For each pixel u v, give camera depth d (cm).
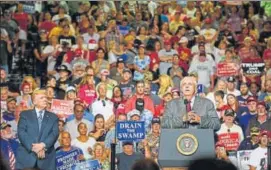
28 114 1509
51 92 1883
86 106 1939
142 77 2175
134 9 2511
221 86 2025
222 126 1767
